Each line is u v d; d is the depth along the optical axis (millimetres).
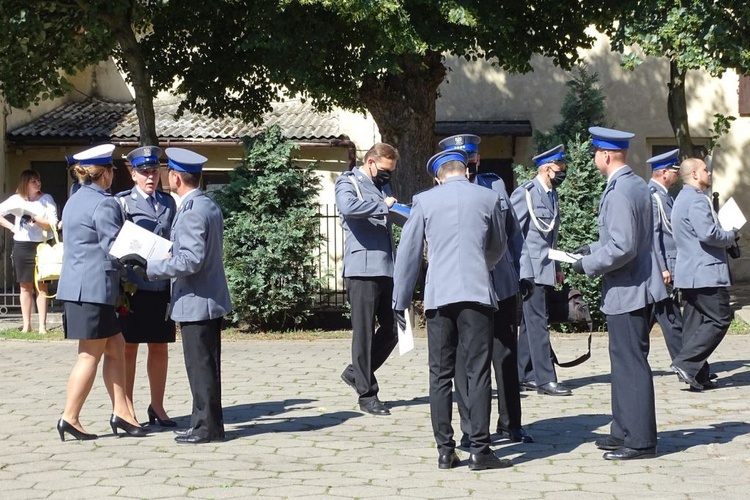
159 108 24078
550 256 7441
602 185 14453
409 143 15750
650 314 7152
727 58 14406
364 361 8852
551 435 7883
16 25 15047
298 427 8297
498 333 7660
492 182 7914
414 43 13484
